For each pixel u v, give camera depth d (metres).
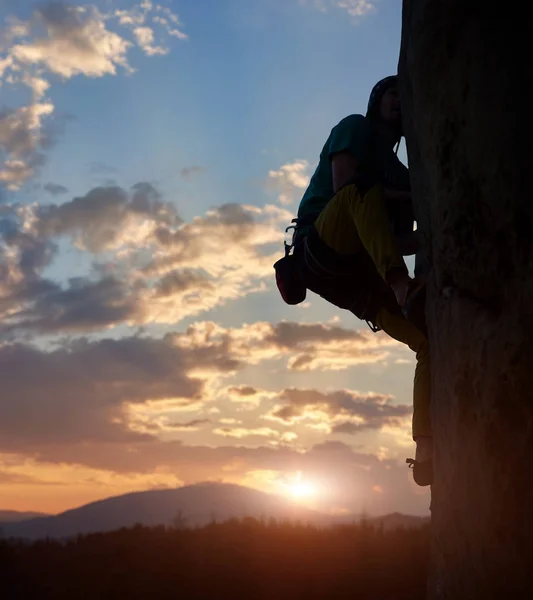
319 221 3.54
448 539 2.80
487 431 2.60
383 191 3.43
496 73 2.66
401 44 3.33
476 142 2.70
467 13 2.75
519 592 2.44
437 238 2.94
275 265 3.86
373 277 3.62
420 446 3.29
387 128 3.90
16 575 11.95
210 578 11.73
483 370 2.65
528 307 2.54
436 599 2.86
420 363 3.41
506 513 2.50
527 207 2.56
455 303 2.82
